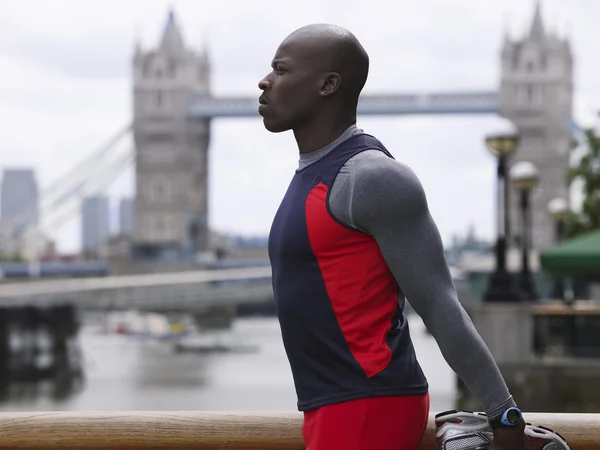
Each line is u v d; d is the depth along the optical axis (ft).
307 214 6.89
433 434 8.21
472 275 110.11
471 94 477.77
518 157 468.34
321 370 6.97
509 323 46.98
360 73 7.18
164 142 472.03
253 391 51.29
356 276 6.82
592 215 108.37
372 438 6.84
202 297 184.44
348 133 7.11
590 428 8.59
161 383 58.65
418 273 6.69
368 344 6.88
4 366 83.56
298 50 7.13
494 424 6.72
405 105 471.21
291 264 6.97
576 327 51.52
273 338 146.20
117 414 8.51
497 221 49.24
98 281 163.84
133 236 466.70
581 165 110.42
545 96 474.90
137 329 154.40
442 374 55.62
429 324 6.79
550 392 36.50
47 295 122.42
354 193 6.73
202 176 493.77
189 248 462.19
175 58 483.10
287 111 7.11
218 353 100.22
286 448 8.46
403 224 6.69
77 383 62.28
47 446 8.43
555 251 51.26
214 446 8.46
